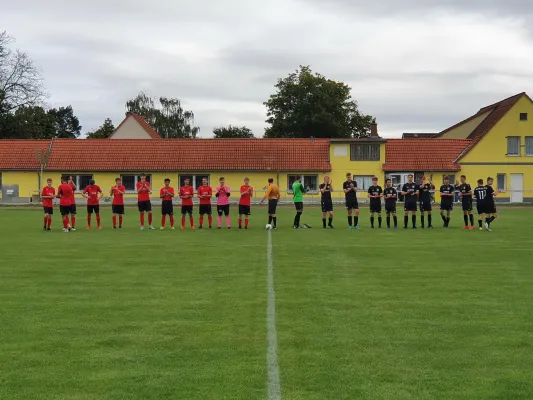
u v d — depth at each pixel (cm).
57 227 2931
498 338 870
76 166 6028
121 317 995
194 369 741
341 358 780
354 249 1902
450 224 3098
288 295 1165
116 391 673
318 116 8644
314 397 653
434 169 6012
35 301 1122
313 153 6100
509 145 6094
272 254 1775
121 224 2906
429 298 1140
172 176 6025
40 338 877
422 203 2806
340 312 1025
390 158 6091
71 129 14400
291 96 8875
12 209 4800
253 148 6181
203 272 1445
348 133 9125
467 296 1160
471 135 6581
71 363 766
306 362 765
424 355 794
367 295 1166
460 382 698
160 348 825
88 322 965
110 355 797
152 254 1784
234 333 895
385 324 946
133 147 6219
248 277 1372
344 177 6044
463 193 2758
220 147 6206
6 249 1930
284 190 6012
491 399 650
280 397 653
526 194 6059
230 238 2275
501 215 3919
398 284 1285
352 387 682
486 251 1858
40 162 6003
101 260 1659
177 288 1241
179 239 2239
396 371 733
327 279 1346
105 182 6034
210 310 1041
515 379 707
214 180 6019
